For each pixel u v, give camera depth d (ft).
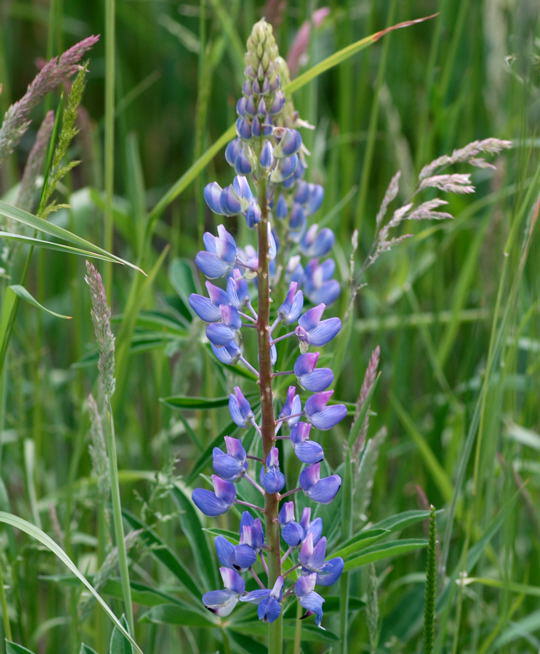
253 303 4.20
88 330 5.01
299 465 4.12
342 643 3.78
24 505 4.49
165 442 4.40
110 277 4.23
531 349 4.51
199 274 4.50
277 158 3.53
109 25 4.10
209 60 4.45
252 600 3.48
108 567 3.73
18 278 4.00
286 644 4.04
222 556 3.49
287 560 3.67
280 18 4.45
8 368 4.41
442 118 4.91
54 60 3.65
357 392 4.69
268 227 3.49
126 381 4.40
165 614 3.83
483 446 4.11
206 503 3.50
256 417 3.85
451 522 3.89
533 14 3.81
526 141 3.94
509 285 4.09
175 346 4.25
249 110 3.50
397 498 4.61
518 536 4.64
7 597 4.19
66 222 5.02
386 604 4.43
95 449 3.89
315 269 4.02
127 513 3.92
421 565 4.52
